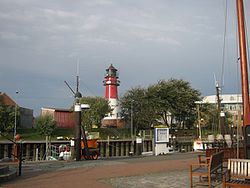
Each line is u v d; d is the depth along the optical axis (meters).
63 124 68.81
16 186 11.44
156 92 70.56
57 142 45.25
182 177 13.41
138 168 16.50
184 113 71.38
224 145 29.27
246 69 12.43
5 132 55.81
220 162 11.95
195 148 39.41
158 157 23.89
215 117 66.69
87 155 24.97
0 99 64.00
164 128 30.14
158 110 69.69
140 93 72.25
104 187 11.20
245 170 9.88
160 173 14.65
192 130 68.50
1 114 55.47
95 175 14.09
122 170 15.73
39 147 43.69
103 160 22.20
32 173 15.06
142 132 56.94
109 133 65.38
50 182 12.28
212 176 12.45
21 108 70.06
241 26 12.75
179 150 39.41
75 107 24.19
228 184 9.09
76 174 14.47
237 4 12.88
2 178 12.44
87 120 66.50
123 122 75.31
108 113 74.56
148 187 11.23
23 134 56.78
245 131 11.93
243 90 12.32
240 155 16.67
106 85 81.88
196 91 72.38
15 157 23.09
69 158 27.08
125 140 48.78
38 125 57.28
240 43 12.69
